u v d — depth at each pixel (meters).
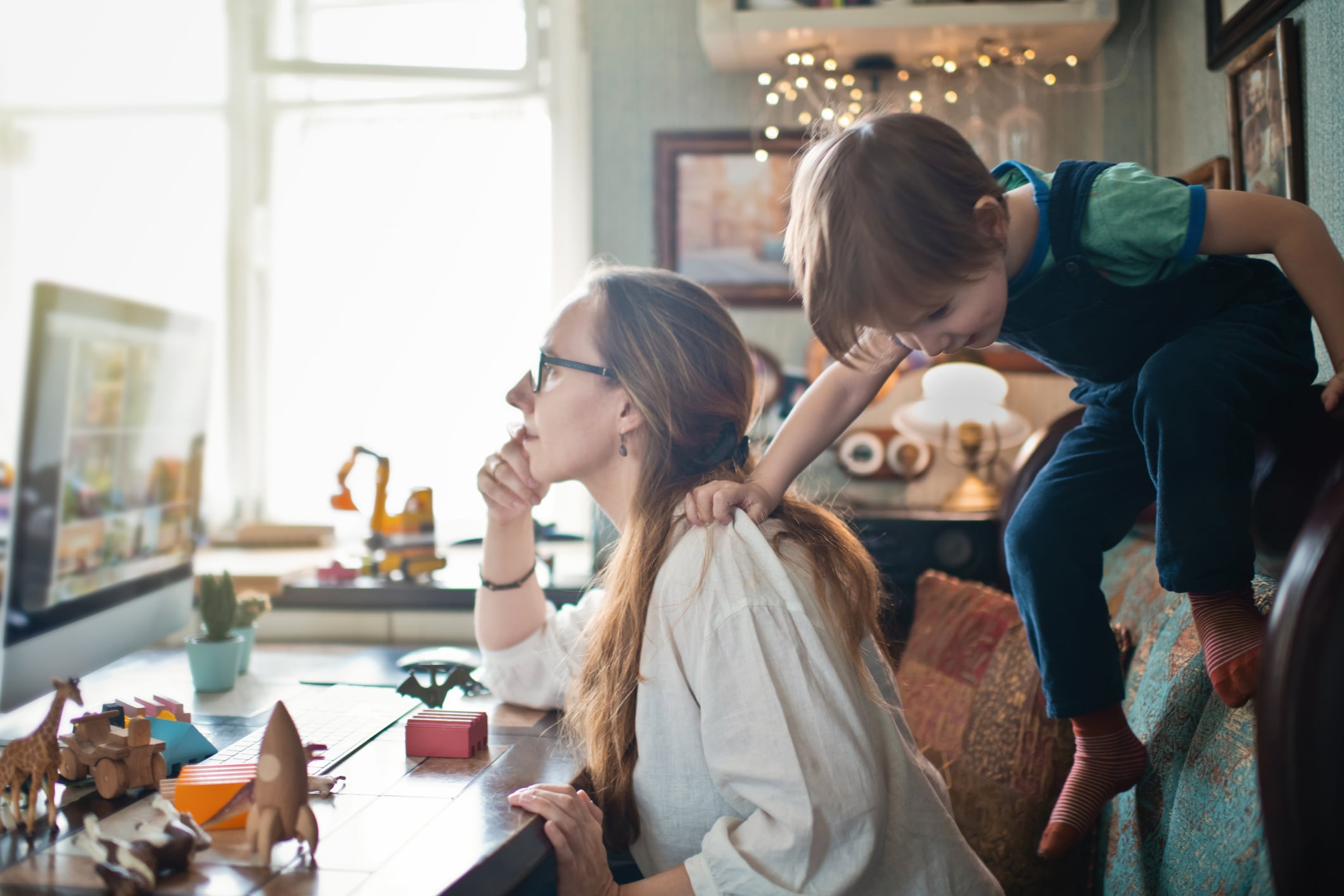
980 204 0.90
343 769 0.99
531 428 1.14
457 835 0.80
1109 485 1.15
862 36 1.99
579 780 0.97
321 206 2.54
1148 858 1.08
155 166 2.59
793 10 1.97
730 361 1.08
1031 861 1.32
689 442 1.06
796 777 0.83
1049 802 1.34
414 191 2.52
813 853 0.81
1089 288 1.03
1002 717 1.42
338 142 2.53
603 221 2.23
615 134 2.23
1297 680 0.68
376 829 0.82
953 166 0.90
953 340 0.94
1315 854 0.66
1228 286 1.05
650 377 1.05
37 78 2.62
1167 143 1.99
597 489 1.14
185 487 1.47
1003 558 1.76
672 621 0.94
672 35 2.22
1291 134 1.34
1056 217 1.02
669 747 0.94
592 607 1.28
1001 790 1.37
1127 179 1.00
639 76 2.22
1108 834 1.24
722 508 0.97
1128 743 1.13
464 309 2.51
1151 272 1.01
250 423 2.55
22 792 0.86
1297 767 0.67
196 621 1.97
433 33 2.52
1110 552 1.60
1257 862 0.85
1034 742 1.38
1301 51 1.33
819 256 0.93
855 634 0.98
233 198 2.53
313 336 2.55
